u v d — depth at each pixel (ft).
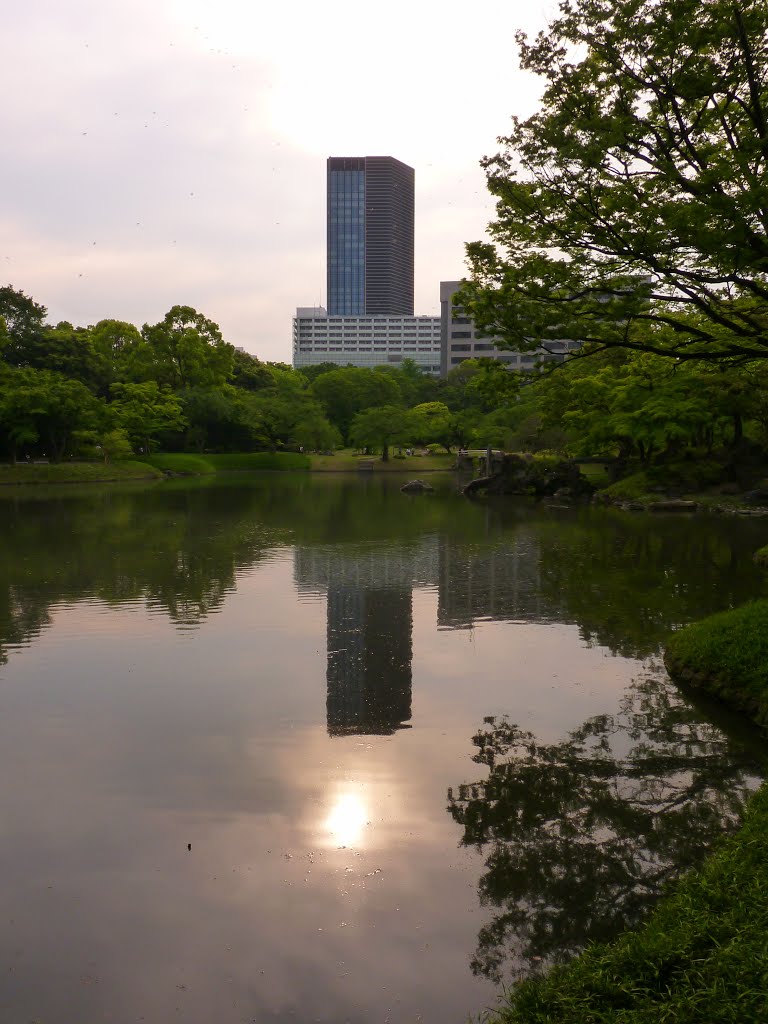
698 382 134.51
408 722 37.29
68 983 20.11
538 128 37.83
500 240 42.88
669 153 38.50
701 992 15.88
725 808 28.63
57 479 221.46
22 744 34.88
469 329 535.19
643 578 72.54
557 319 41.14
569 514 133.18
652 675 43.98
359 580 72.49
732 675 39.86
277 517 128.77
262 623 56.34
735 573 74.49
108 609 60.54
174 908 23.07
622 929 21.86
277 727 36.73
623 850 25.93
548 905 23.04
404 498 170.81
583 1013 16.29
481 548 92.63
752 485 141.59
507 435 264.31
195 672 45.06
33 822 28.02
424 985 19.89
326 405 339.36
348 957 20.97
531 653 48.55
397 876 24.63
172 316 315.37
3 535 104.06
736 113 40.32
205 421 300.40
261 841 26.71
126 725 37.04
